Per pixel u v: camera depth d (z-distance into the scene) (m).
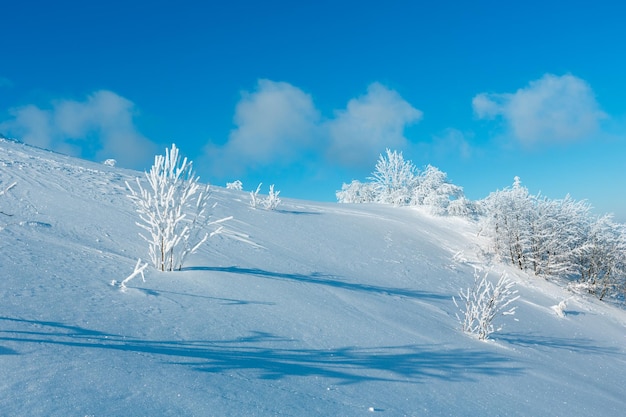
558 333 9.13
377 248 13.78
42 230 7.20
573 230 17.38
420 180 30.56
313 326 4.83
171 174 6.86
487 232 17.84
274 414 2.40
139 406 2.18
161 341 3.44
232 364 3.17
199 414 2.22
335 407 2.72
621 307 16.45
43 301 3.86
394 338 5.10
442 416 3.00
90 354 2.82
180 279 5.80
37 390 2.16
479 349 5.67
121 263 6.10
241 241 10.27
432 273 12.41
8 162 12.77
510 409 3.58
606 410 4.38
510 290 13.08
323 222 16.12
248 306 5.11
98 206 10.29
